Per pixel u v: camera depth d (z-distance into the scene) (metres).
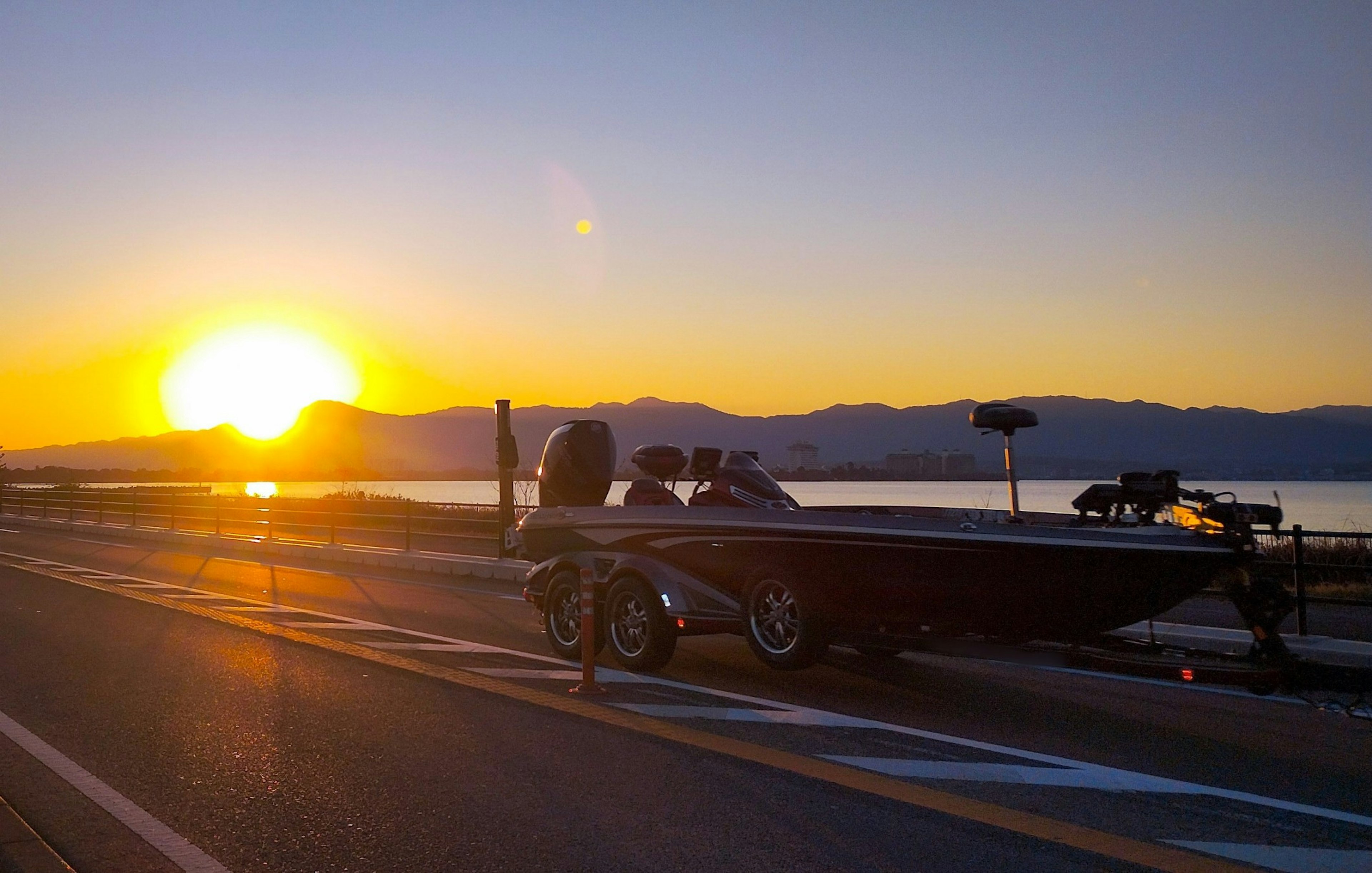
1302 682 6.73
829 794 6.06
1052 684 9.42
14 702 8.64
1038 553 7.45
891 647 8.46
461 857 5.12
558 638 10.81
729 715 8.07
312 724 7.81
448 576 20.12
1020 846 5.21
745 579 9.27
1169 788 6.19
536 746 7.14
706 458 10.83
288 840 5.38
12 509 45.62
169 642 11.76
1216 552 6.93
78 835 5.47
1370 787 6.27
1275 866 4.96
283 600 16.02
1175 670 7.12
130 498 38.50
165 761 6.83
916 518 8.06
